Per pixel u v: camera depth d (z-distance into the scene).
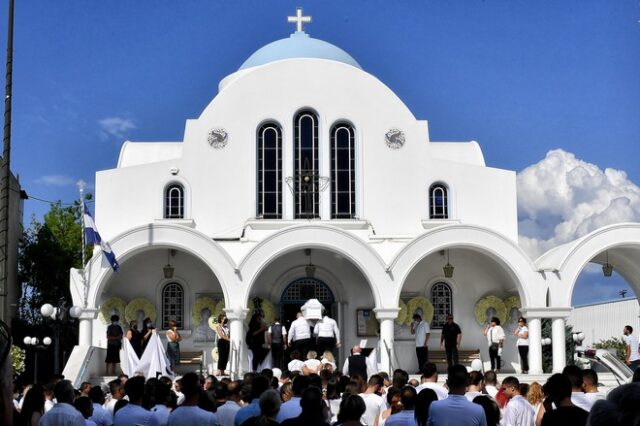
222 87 41.03
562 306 32.47
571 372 12.49
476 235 32.78
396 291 32.34
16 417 9.27
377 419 14.94
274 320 34.88
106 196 34.97
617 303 56.28
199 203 35.09
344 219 34.62
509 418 13.68
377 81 35.94
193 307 34.69
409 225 35.28
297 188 35.31
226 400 13.98
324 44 40.50
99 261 32.22
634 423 5.50
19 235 45.59
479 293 35.59
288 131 35.53
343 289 35.25
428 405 11.76
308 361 23.84
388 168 35.56
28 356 41.56
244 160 35.38
